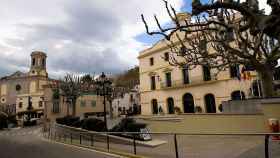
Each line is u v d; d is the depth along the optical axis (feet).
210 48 69.26
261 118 39.04
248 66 43.65
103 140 50.70
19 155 37.45
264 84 40.06
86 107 158.81
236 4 10.95
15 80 212.43
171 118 54.80
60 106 144.15
